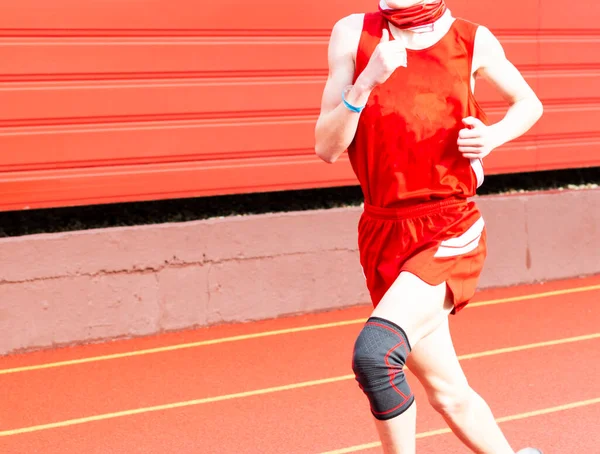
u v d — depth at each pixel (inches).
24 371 296.0
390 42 138.6
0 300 313.1
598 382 268.1
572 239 410.6
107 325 327.9
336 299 364.5
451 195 152.3
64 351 318.7
